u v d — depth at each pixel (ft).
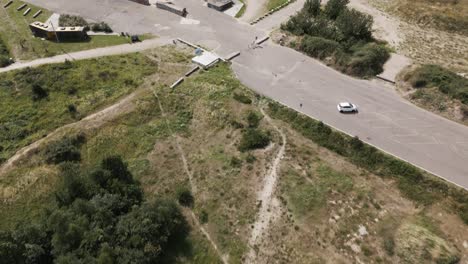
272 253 124.36
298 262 120.67
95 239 117.50
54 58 219.41
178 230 133.49
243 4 274.57
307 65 206.59
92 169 143.54
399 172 145.79
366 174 147.02
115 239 121.90
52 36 234.99
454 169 144.97
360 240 123.95
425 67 187.11
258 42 227.81
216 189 145.38
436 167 146.00
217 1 270.67
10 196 143.54
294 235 127.65
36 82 196.44
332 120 169.27
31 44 233.35
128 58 218.79
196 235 132.77
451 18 234.99
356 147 155.02
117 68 209.56
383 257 118.93
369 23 219.41
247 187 144.15
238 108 178.60
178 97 186.70
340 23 221.25
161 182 150.10
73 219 123.85
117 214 132.16
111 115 177.06
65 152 156.46
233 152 158.51
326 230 127.54
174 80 199.41
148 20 256.32
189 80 199.00
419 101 174.91
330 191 139.33
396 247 120.57
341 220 130.11
